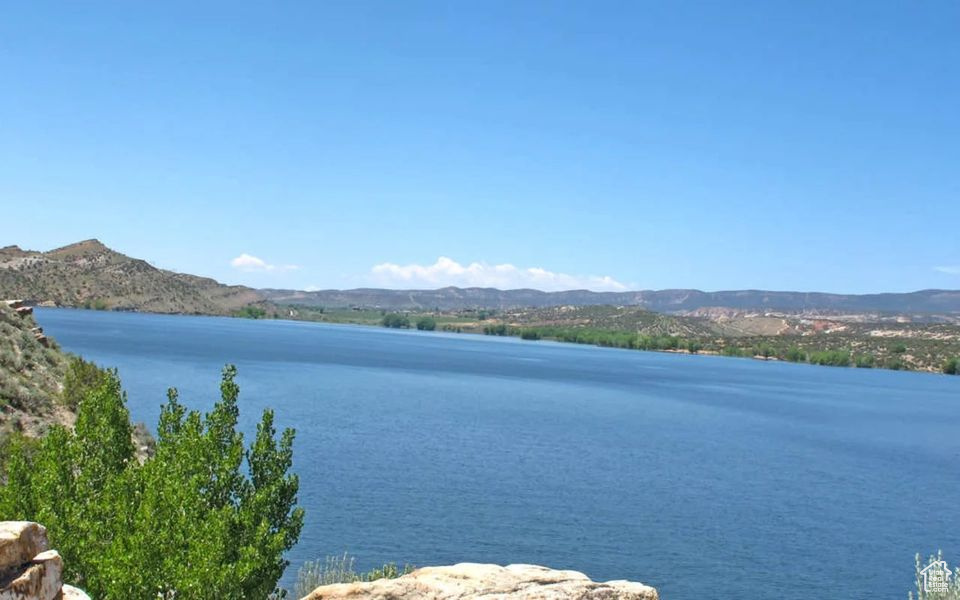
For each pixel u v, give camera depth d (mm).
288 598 31656
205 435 18953
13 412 38781
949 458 93062
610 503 54906
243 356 183000
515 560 40156
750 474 72562
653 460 76875
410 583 14422
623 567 40531
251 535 17844
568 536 45375
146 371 127438
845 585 40375
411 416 98250
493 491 55625
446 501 51406
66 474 17734
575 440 87250
